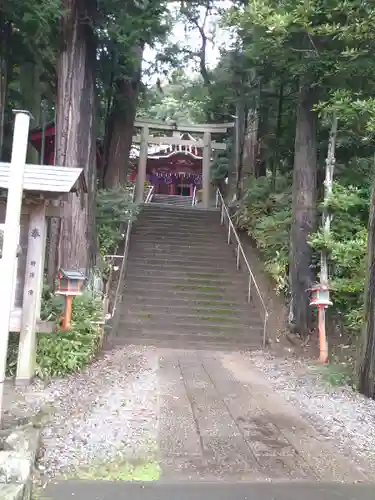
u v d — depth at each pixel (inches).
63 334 240.5
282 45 316.8
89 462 141.2
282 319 374.9
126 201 456.4
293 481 134.3
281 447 158.7
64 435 159.5
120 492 124.2
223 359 305.1
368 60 302.4
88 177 336.2
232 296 410.3
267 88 525.3
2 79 358.9
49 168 209.2
